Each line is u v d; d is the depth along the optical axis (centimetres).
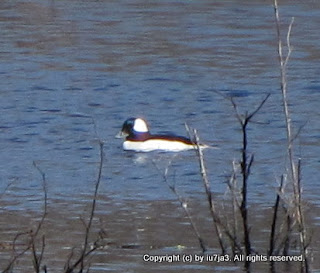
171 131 3519
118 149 3219
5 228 2197
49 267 1891
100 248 2012
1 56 4822
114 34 5384
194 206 2416
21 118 3634
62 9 6119
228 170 2880
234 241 1964
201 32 5400
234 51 4934
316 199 2475
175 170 2905
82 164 2991
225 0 6406
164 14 5959
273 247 1941
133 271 1877
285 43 5109
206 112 3769
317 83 4219
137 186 2689
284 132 3409
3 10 6097
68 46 5084
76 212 2364
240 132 3425
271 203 2416
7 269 1780
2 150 3156
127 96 4031
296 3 6244
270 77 4378
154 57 4831
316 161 2972
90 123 3591
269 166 2912
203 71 4516
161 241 2078
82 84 4241
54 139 3328
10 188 2645
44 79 4325
